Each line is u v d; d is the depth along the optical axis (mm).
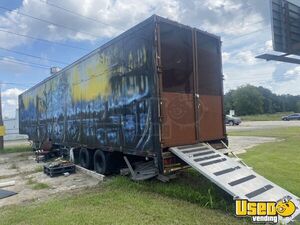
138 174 6543
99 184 6891
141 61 5961
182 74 6039
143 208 4832
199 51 6484
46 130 12922
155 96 5547
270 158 9289
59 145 11617
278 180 6328
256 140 15727
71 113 9805
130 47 6312
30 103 16047
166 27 5809
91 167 8781
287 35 11180
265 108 89188
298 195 5273
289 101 95688
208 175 4844
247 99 82625
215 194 5234
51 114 12102
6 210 5168
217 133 6883
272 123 37375
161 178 5898
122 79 6629
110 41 7102
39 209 5020
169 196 5496
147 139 5801
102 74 7555
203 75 6566
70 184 7094
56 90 11367
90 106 8312
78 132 9250
